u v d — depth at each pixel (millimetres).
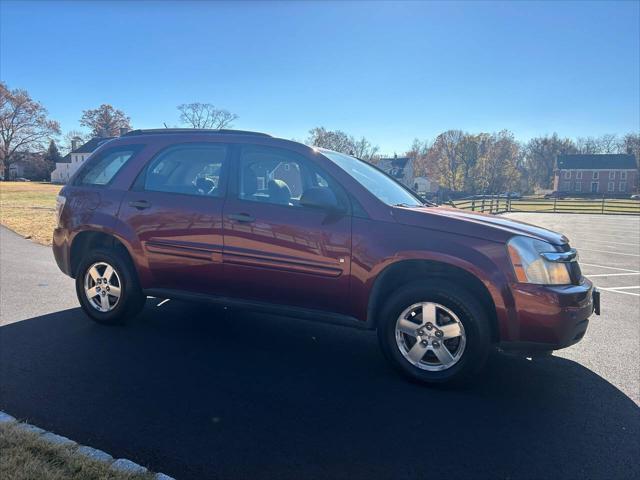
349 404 3307
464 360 3463
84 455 2529
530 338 3352
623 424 3105
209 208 4152
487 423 3084
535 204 43906
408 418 3127
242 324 5020
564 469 2609
